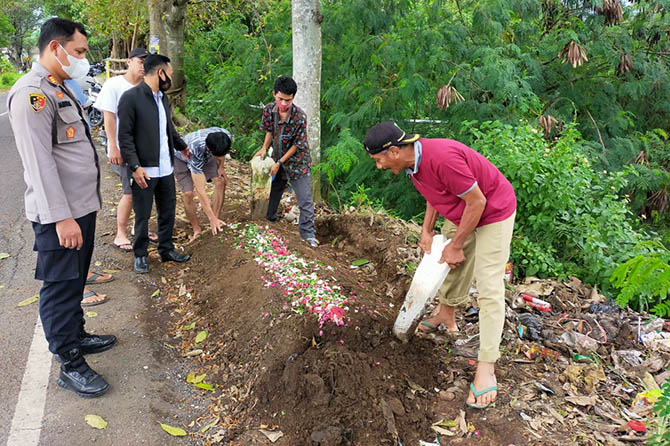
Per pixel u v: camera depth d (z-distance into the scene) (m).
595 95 8.10
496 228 2.94
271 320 3.50
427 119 7.89
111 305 4.06
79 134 2.96
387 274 4.63
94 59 30.23
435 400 3.03
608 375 3.33
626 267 2.66
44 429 2.76
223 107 10.10
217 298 4.07
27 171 2.72
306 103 6.27
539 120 6.68
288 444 2.74
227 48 10.85
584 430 2.78
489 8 7.07
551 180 5.07
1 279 4.39
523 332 3.76
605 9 7.70
